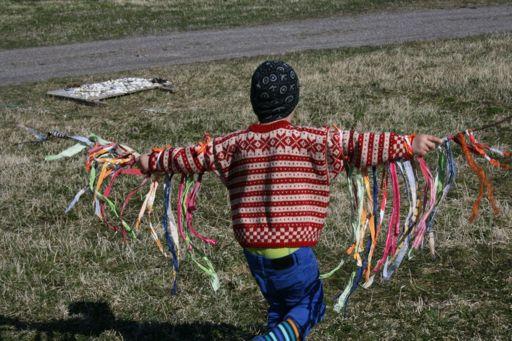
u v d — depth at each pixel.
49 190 8.42
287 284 3.82
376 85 13.21
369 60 15.98
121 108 13.36
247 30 23.05
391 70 14.63
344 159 3.82
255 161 3.79
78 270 6.20
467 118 10.61
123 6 27.25
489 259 6.00
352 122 10.86
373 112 11.30
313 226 3.77
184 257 6.32
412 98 12.10
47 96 14.78
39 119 12.60
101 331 5.21
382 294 5.51
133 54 20.11
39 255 6.52
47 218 7.57
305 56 17.89
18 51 21.23
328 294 5.55
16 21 24.98
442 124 10.34
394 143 3.76
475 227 6.62
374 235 4.11
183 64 18.16
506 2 25.81
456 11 24.56
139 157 4.16
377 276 5.79
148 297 5.63
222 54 19.39
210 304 5.50
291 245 3.74
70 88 15.09
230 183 3.90
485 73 13.16
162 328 5.20
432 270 5.86
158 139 10.80
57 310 5.51
